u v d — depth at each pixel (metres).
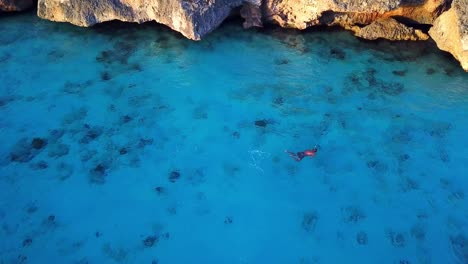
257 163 11.54
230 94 13.20
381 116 12.62
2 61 13.98
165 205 10.70
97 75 13.70
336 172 11.37
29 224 10.25
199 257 9.77
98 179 11.18
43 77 13.57
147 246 9.95
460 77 13.65
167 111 12.75
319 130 12.30
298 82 13.53
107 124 12.41
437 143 11.95
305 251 9.88
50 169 11.34
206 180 11.20
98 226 10.28
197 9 13.70
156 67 13.98
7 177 11.12
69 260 9.65
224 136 12.14
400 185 11.09
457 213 10.50
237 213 10.55
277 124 12.45
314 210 10.62
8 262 9.56
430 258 9.71
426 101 12.98
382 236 10.12
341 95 13.19
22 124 12.30
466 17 12.95
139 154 11.73
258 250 9.89
